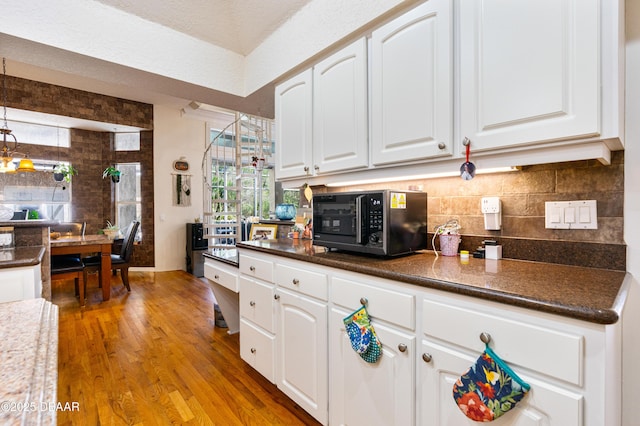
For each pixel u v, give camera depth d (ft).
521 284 3.34
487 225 5.11
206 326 10.11
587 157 3.34
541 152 3.61
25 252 6.89
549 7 3.39
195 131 20.24
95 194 18.88
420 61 4.47
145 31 6.30
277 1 6.24
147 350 8.34
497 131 3.79
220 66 7.41
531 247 4.68
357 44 5.36
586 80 3.19
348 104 5.53
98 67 6.11
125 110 17.58
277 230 9.53
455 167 4.39
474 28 3.95
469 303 3.32
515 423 2.96
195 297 13.47
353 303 4.54
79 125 17.47
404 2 4.56
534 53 3.49
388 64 4.89
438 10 4.27
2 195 16.85
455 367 3.40
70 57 5.69
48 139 17.67
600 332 2.54
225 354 8.14
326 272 5.00
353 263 4.60
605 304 2.65
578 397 2.63
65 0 5.43
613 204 4.00
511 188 4.89
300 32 6.25
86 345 8.63
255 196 19.89
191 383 6.76
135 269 19.04
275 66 6.89
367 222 5.08
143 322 10.43
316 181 6.55
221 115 20.53
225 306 9.21
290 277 5.74
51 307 2.83
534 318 2.88
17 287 5.77
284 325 5.91
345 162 5.62
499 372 2.99
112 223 19.07
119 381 6.81
